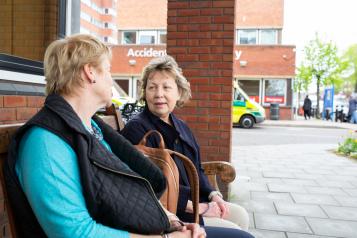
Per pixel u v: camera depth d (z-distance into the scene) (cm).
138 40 2702
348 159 878
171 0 477
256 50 2323
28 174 122
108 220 137
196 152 249
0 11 322
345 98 3453
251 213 448
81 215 128
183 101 257
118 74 2498
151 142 227
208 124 477
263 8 2548
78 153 130
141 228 140
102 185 134
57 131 128
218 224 227
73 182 128
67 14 370
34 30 337
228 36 468
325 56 2919
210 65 473
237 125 1809
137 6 2706
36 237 131
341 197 527
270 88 2341
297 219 428
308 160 859
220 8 466
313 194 543
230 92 471
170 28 480
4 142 136
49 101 136
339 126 1956
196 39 475
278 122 2119
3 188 131
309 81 3159
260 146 1127
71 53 144
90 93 149
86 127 153
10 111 263
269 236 375
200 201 251
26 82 289
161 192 174
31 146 125
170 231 153
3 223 239
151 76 240
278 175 679
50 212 121
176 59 480
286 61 2302
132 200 139
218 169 280
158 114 240
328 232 388
